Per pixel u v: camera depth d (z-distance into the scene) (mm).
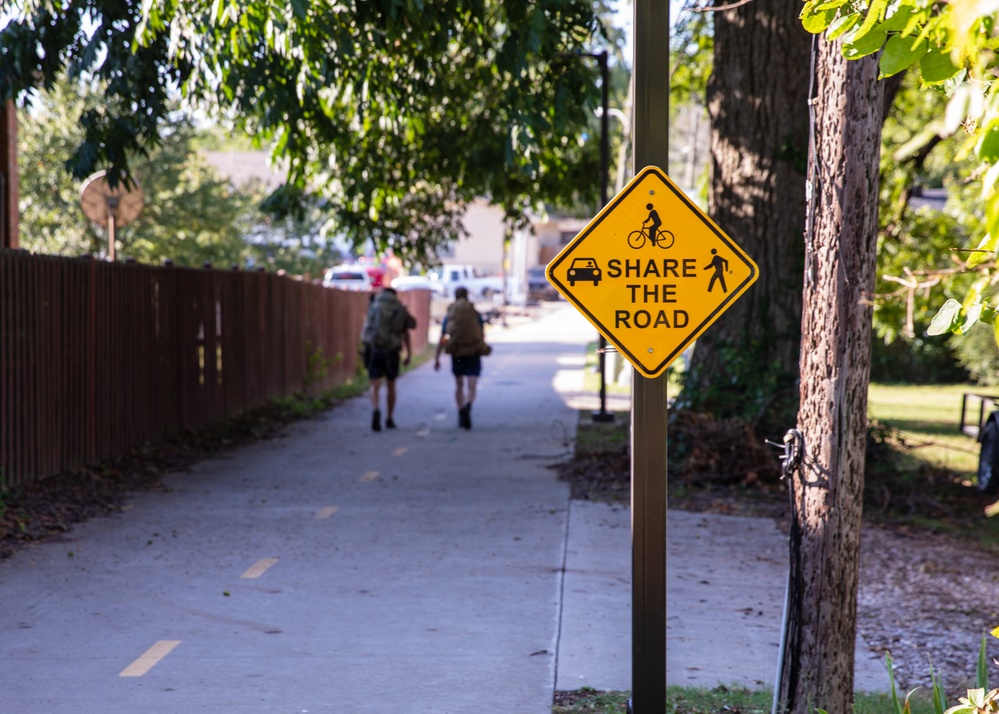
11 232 20984
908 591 12438
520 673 8742
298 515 14758
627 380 33906
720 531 14578
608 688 8508
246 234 52531
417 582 11500
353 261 86438
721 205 19422
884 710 8258
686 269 6652
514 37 15578
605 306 6652
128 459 18328
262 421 24641
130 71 15312
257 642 9438
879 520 16531
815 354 7438
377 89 16172
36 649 9117
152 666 8750
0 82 15273
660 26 6605
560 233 120875
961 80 4258
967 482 20469
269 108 16547
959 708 4652
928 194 50344
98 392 17438
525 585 11469
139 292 19156
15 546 12516
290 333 29344
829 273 7328
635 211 6648
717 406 18750
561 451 20594
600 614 10492
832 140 7270
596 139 25891
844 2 4371
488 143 22734
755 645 9984
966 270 4176
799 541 7547
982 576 13352
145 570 11742
